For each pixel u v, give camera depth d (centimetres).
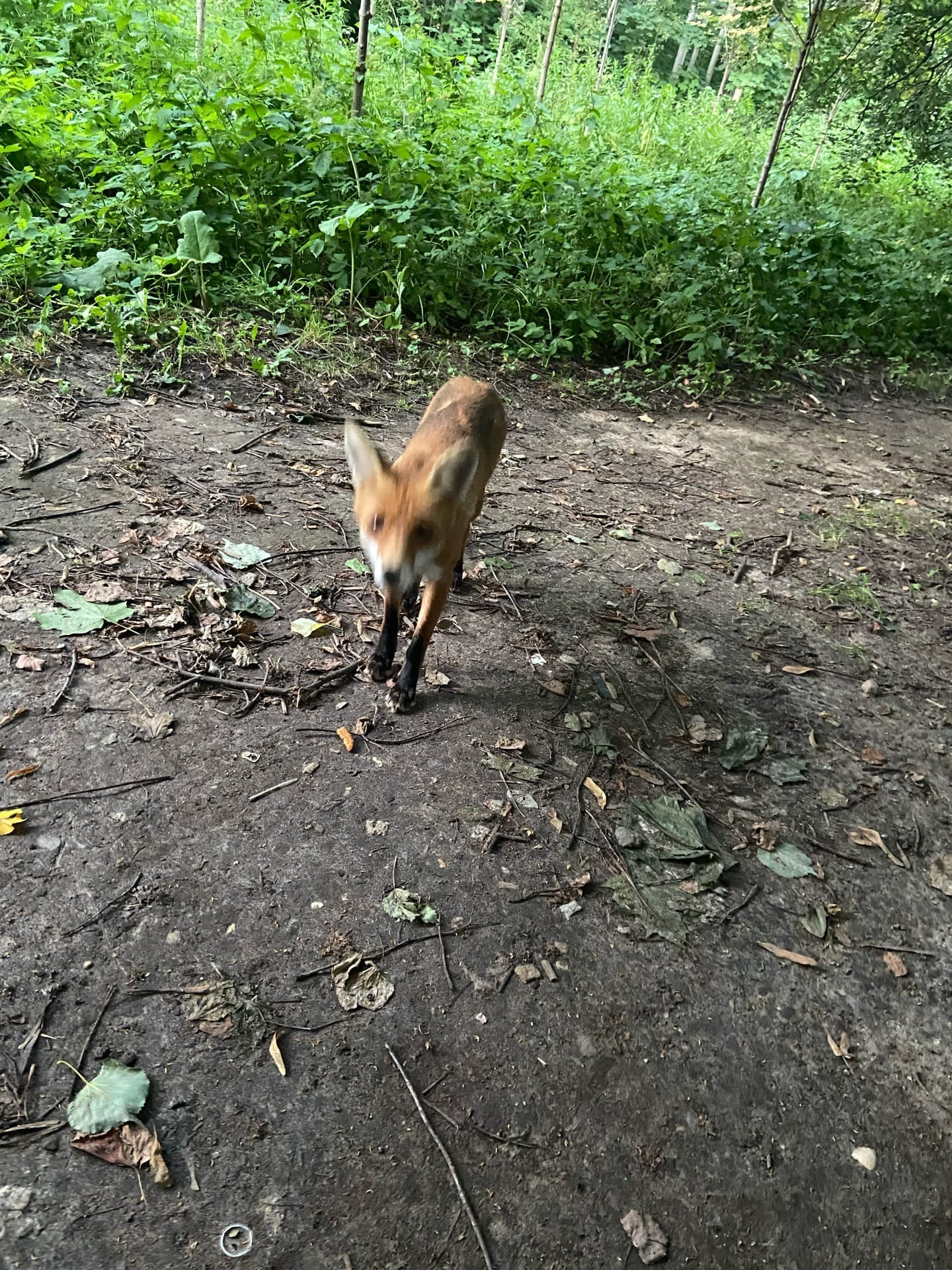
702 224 388
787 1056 110
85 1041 96
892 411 368
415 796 130
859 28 527
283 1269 85
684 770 148
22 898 107
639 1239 92
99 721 129
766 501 256
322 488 200
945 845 144
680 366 348
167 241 271
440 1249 89
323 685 145
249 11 391
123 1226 85
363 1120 96
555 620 177
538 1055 104
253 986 104
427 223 321
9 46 361
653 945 119
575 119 516
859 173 651
